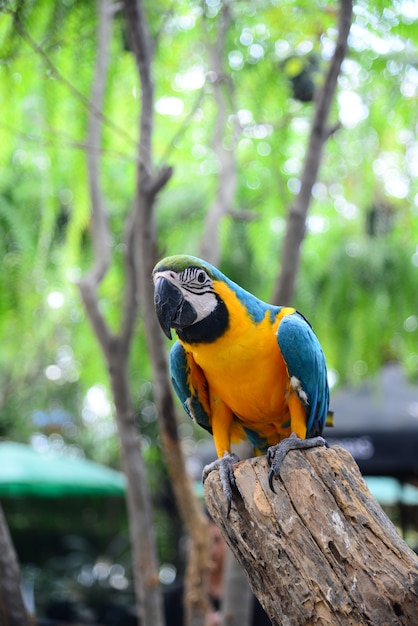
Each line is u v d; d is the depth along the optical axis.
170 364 3.60
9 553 4.06
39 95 4.94
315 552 2.52
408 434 7.46
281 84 5.24
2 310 5.85
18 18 3.92
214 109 5.88
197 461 8.30
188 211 6.30
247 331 3.29
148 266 4.09
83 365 6.81
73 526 15.12
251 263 6.53
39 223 5.93
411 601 2.36
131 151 5.59
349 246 6.49
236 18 5.25
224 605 4.20
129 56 5.24
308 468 2.72
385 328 6.50
